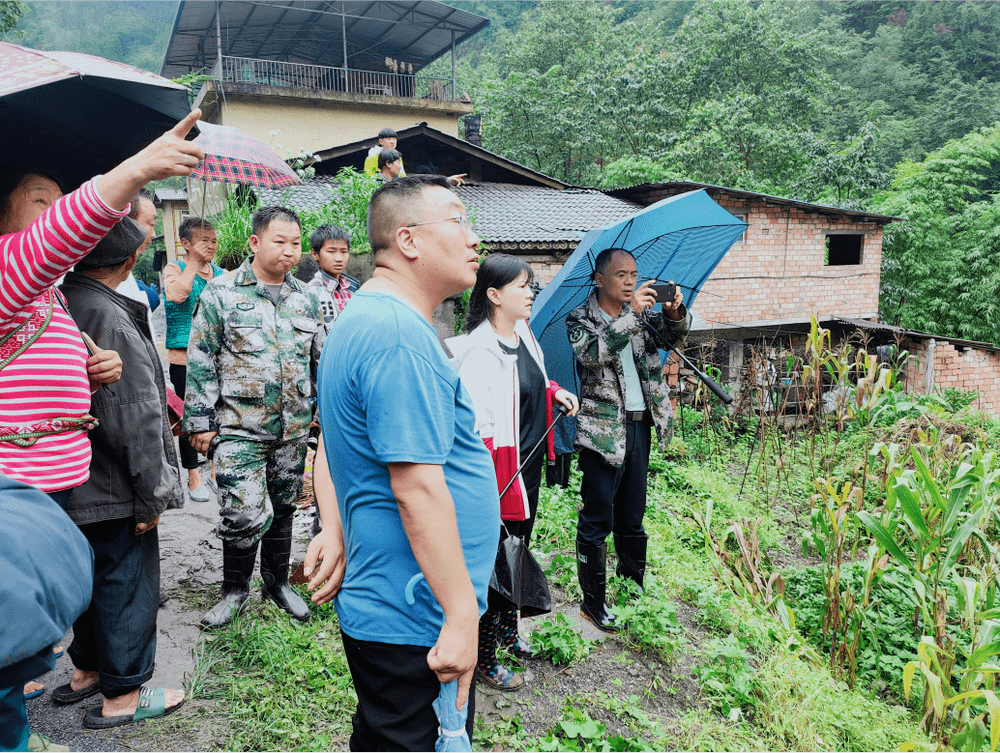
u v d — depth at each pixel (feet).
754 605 14.57
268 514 10.37
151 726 7.84
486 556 5.42
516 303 9.53
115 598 7.48
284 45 70.33
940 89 137.69
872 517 14.02
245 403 10.03
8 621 3.34
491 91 94.43
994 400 50.29
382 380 4.66
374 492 4.96
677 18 153.69
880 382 25.29
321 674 9.21
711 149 76.59
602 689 10.35
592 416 11.41
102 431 6.99
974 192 77.10
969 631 15.06
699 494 22.57
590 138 88.43
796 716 10.71
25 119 6.88
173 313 15.85
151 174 5.30
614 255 10.89
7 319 5.66
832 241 62.85
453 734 5.05
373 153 28.32
